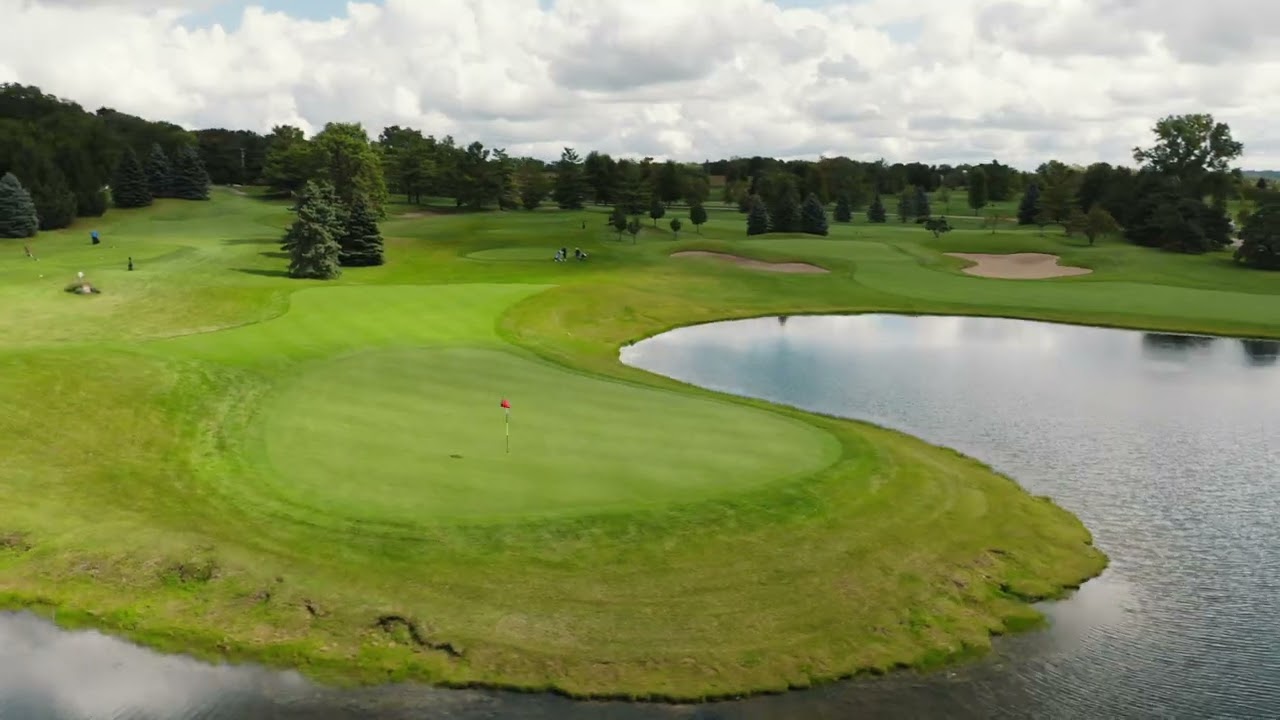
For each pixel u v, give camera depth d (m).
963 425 37.00
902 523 24.06
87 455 27.12
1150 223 113.38
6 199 89.75
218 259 73.25
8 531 22.31
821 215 126.62
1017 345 57.50
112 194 127.75
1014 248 103.88
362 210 81.62
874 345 56.97
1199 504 27.95
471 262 85.31
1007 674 18.17
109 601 20.00
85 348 36.34
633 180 153.25
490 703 17.03
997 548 23.48
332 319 49.31
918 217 156.75
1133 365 50.97
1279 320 66.50
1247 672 18.22
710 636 18.92
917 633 19.47
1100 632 19.91
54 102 177.75
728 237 121.44
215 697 17.02
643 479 25.34
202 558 21.06
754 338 59.53
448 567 20.70
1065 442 34.66
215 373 35.97
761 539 22.39
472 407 33.16
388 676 17.72
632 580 20.55
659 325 62.84
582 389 37.44
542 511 22.91
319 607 19.52
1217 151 148.62
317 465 26.33
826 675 17.97
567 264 85.00
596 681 17.59
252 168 183.88
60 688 17.19
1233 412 39.66
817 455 28.08
